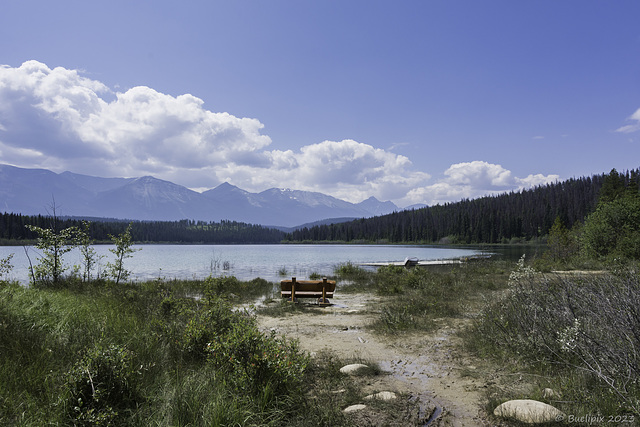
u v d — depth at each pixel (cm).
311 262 4031
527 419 351
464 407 403
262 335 494
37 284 1100
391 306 1093
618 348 428
